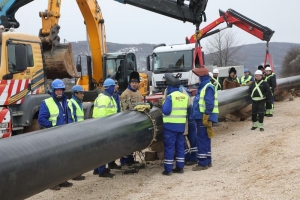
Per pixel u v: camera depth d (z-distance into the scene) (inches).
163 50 626.2
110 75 526.6
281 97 742.5
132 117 266.8
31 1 425.1
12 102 319.0
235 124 498.6
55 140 193.2
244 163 287.6
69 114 267.6
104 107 278.8
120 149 240.7
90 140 213.9
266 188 220.1
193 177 268.7
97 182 272.7
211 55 1576.0
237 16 734.5
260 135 393.7
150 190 245.1
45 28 417.1
